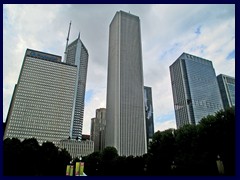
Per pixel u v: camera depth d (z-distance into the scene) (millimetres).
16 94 187250
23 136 175375
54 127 190250
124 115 198875
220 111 52500
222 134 47844
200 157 50562
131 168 84688
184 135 58031
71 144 184625
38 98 194500
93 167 109375
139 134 197625
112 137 195750
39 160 73000
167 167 64500
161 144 66000
